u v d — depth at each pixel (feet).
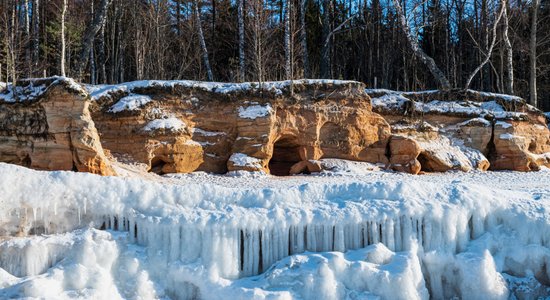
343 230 31.81
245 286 29.45
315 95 60.70
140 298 29.73
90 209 32.30
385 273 29.40
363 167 59.93
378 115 63.52
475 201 33.12
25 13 79.25
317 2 110.63
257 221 31.48
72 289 28.81
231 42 105.19
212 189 33.73
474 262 30.86
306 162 59.36
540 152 68.90
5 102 46.88
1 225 31.04
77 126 45.65
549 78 106.11
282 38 98.43
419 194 33.50
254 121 56.85
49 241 30.40
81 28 85.71
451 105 68.74
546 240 32.32
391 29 108.47
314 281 29.22
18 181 32.12
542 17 103.81
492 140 66.69
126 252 30.94
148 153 53.21
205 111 57.72
